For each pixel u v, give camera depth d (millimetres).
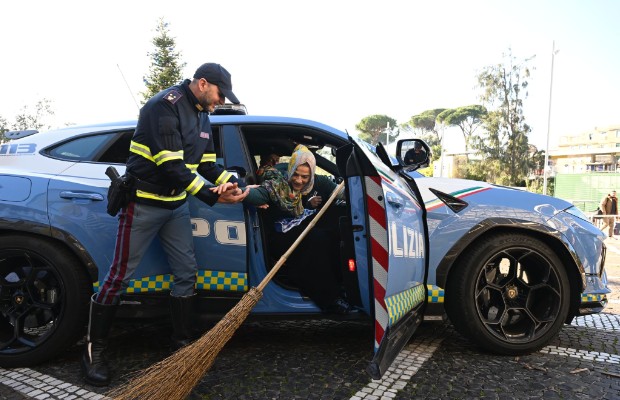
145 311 2828
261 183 2957
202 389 2447
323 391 2430
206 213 2801
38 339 2744
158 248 2822
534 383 2547
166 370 2176
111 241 2756
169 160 2428
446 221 2906
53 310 2822
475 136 47562
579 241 2963
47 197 2740
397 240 2449
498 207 2934
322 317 2855
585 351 3066
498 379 2598
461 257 2928
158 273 2820
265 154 3350
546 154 26812
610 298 4766
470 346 3145
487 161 46531
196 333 2963
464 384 2527
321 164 3695
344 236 2688
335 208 3102
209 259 2809
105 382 2488
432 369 2734
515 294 2955
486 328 2902
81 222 2732
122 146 2975
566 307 2934
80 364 2729
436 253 2904
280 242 2975
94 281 2752
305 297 2900
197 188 2488
